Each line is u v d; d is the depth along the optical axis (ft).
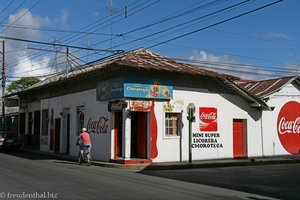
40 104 110.01
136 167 64.75
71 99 90.02
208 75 76.07
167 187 41.60
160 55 82.79
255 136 87.97
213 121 81.00
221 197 36.42
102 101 76.54
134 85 70.03
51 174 50.72
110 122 73.46
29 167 60.13
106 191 37.55
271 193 39.99
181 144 75.41
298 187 44.27
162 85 73.36
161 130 73.10
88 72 75.87
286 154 92.94
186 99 77.05
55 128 98.02
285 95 94.07
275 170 64.69
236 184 46.19
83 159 70.54
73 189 38.24
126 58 72.43
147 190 38.96
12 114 142.00
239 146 85.81
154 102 72.64
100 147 76.43
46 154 91.66
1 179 44.86
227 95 83.82
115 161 71.00
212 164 71.15
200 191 39.60
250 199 35.99
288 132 94.07
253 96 84.53
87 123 82.12
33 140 113.70
